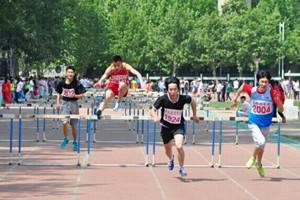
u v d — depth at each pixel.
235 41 147.25
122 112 55.34
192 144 34.59
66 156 27.83
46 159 26.69
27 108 66.44
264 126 22.66
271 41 145.38
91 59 136.25
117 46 147.50
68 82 30.25
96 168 24.25
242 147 33.44
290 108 58.41
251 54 147.50
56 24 95.00
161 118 21.94
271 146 34.22
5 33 83.38
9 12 61.00
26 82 86.44
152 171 23.77
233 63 151.50
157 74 161.12
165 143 22.12
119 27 148.12
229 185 21.02
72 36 130.88
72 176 22.19
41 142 33.75
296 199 18.80
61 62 123.69
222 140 37.28
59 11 96.00
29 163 25.28
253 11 147.00
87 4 134.00
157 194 19.09
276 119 24.88
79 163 25.00
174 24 148.12
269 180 22.28
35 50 90.88
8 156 27.56
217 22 148.12
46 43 95.56
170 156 22.61
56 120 43.94
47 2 92.56
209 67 162.75
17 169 23.69
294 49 153.00
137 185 20.62
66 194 18.80
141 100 51.41
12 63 97.50
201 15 166.38
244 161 27.45
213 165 25.44
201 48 149.75
